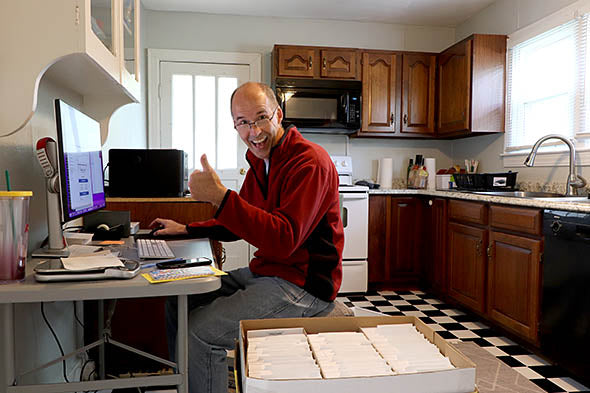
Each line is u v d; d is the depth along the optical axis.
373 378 0.56
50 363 1.11
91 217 1.74
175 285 1.01
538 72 3.30
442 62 3.98
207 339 1.33
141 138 3.84
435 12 4.00
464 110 3.62
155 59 4.02
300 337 0.75
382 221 3.75
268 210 1.48
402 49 4.32
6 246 0.98
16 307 1.36
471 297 2.93
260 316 1.34
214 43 4.09
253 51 4.14
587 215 1.93
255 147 1.51
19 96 1.06
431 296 3.58
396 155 4.38
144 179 2.35
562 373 2.13
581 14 2.83
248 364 0.64
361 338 0.75
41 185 1.55
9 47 1.06
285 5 3.85
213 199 1.23
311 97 3.80
